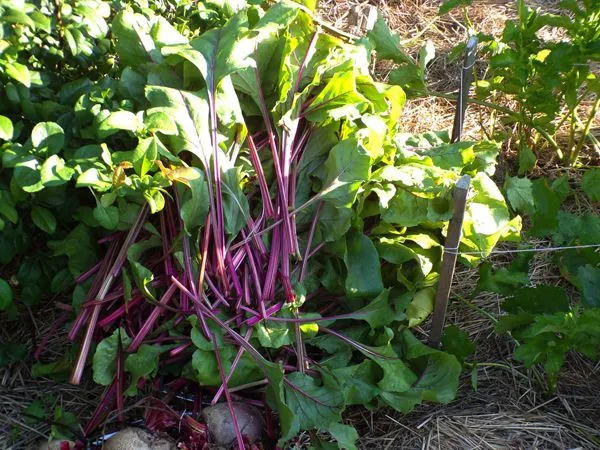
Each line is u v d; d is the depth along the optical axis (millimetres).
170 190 1007
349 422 1013
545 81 1256
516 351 995
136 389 926
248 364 938
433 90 1635
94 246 1045
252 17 1168
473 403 1041
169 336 964
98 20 1063
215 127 975
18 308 1097
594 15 1237
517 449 974
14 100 996
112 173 894
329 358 1001
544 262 1254
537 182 1149
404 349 1038
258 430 925
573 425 1009
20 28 982
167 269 977
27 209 1038
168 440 868
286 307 970
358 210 1039
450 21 1821
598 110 1540
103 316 991
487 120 1537
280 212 1016
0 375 1024
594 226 1146
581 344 976
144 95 1041
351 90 1032
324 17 1784
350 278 1025
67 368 989
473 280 1220
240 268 1005
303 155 1072
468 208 1074
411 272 1070
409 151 1182
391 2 1864
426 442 978
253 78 1058
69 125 1017
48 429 958
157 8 1245
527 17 1304
